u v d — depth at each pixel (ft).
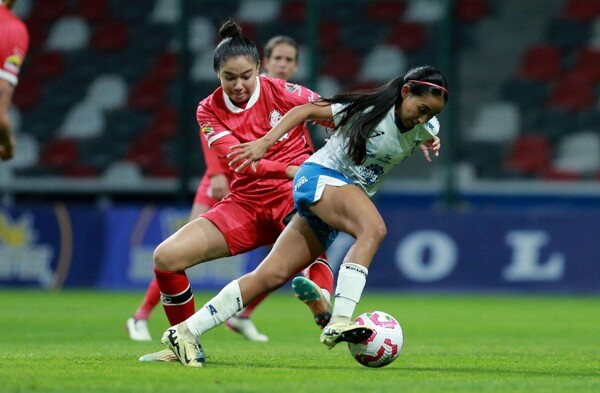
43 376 61.46
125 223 205.87
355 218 66.18
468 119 267.59
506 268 197.67
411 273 199.72
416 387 57.82
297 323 134.10
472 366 74.28
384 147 66.95
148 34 289.94
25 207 208.54
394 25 286.46
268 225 74.64
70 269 205.57
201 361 70.28
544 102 268.21
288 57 105.81
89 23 295.48
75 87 284.00
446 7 201.98
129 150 267.39
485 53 278.26
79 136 272.72
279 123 66.74
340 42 285.02
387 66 280.31
